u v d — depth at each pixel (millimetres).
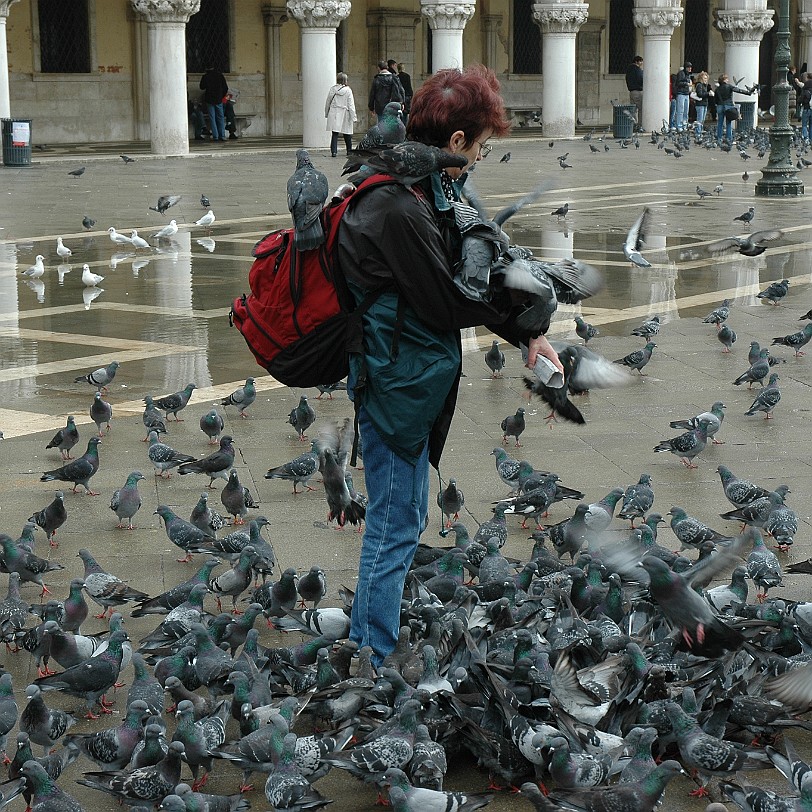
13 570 7586
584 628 6121
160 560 8133
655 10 51500
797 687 5234
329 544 8328
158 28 39688
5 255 21312
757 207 28219
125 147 44531
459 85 5562
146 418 10805
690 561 7172
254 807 5230
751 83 55094
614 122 50875
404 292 5430
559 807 4715
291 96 52812
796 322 16125
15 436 10914
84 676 5973
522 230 24344
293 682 5949
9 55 45125
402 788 4781
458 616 6121
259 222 25516
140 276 19453
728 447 10594
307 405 10773
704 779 5250
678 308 17094
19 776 5203
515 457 10297
